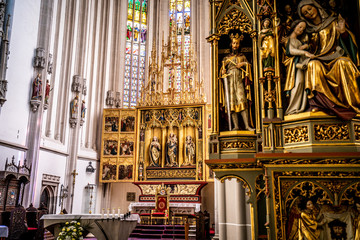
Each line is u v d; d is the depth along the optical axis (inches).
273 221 233.6
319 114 244.4
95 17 1039.6
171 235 755.4
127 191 1045.8
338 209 231.5
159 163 945.5
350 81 243.8
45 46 729.0
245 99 304.5
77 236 402.9
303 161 234.4
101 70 1052.5
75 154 862.5
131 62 1169.4
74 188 863.7
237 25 325.1
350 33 260.7
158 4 1232.8
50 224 441.1
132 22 1203.9
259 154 238.7
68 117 861.2
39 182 711.7
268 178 240.7
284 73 277.6
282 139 258.1
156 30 1216.2
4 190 561.0
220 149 300.8
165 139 960.3
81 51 924.6
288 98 268.5
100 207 976.9
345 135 239.9
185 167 914.1
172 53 1016.9
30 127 681.6
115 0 1165.7
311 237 229.1
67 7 879.7
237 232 415.2
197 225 618.2
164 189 871.1
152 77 1006.4
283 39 282.5
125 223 456.1
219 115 312.0
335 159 227.9
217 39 326.0
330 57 254.1
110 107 1059.3
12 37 633.6
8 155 608.7
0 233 418.0
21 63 661.9
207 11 1186.0
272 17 281.0
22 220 533.6
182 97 960.9
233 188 442.6
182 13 1226.6
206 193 1021.8
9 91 621.0
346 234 227.3
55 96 820.6
